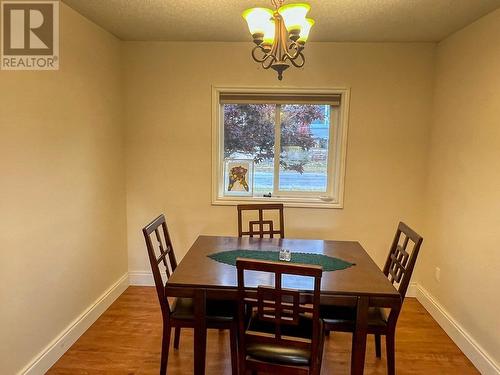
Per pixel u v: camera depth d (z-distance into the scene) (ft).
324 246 8.78
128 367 7.79
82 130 8.87
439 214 10.14
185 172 11.58
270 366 5.89
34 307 7.21
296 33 5.73
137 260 12.05
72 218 8.53
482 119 8.09
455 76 9.39
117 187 11.05
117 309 10.42
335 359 8.18
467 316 8.52
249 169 11.89
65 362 7.93
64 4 7.91
